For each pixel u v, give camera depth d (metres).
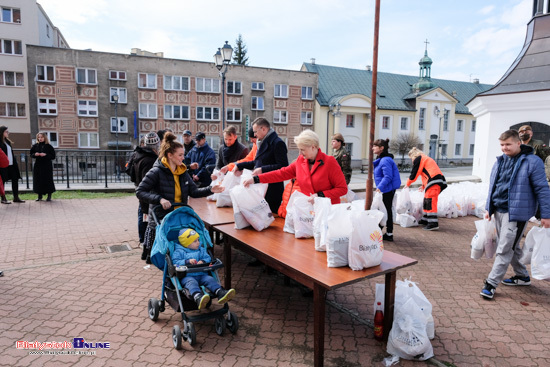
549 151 7.16
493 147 12.86
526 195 3.93
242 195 3.83
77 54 29.55
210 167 6.43
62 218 7.93
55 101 29.48
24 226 7.13
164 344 3.16
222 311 3.27
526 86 12.11
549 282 4.64
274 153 4.50
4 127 9.01
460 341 3.25
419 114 41.72
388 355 3.03
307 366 2.87
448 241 6.50
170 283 3.43
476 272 5.00
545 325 3.55
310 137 3.65
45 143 9.60
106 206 9.55
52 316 3.59
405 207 7.63
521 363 2.93
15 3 30.98
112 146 31.03
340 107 36.34
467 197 8.91
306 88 37.12
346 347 3.14
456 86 48.97
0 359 2.90
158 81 31.89
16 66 31.38
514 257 4.53
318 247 3.22
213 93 33.78
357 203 3.07
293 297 4.15
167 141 3.89
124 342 3.18
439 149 43.44
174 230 3.52
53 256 5.38
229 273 4.06
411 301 3.15
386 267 2.90
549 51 12.36
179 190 3.98
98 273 4.71
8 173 9.22
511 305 3.99
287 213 3.79
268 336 3.31
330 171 3.75
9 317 3.55
